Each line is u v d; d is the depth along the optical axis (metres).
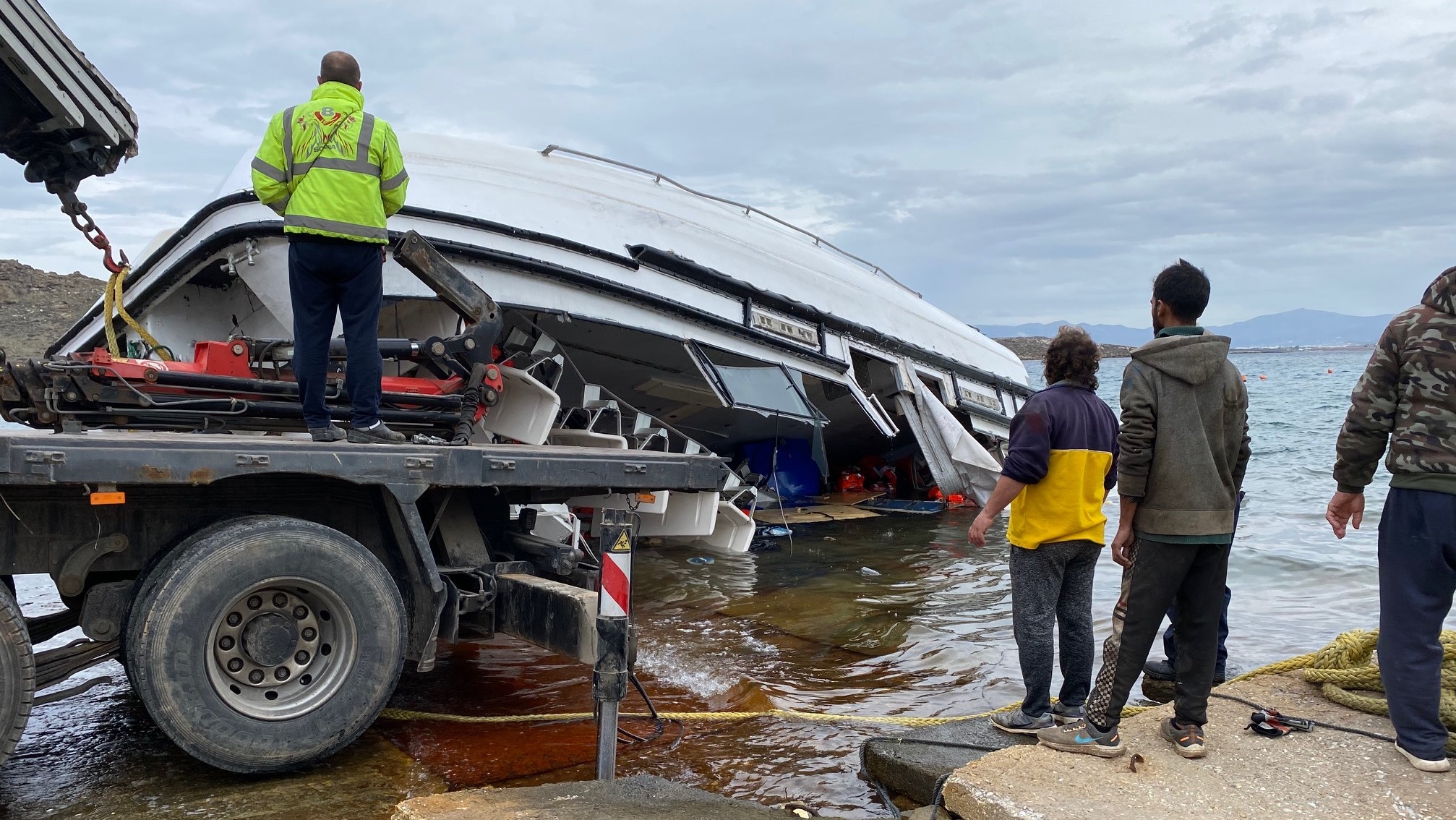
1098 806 3.08
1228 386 3.46
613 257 8.83
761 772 4.17
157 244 9.73
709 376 9.53
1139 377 3.47
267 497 4.23
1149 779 3.31
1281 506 12.59
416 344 6.61
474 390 6.38
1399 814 3.04
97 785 3.81
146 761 4.09
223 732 3.70
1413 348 3.19
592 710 4.95
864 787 4.00
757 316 10.26
